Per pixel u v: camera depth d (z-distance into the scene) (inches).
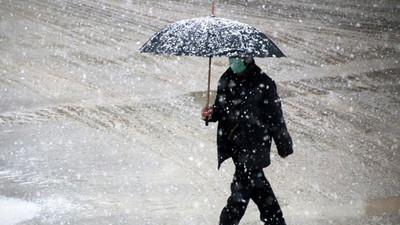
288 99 1146.0
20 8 1894.7
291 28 1734.7
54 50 1472.7
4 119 1011.9
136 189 746.8
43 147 887.7
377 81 1279.5
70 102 1114.7
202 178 786.8
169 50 543.8
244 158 559.8
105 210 682.8
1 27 1665.8
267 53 541.6
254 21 1804.9
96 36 1612.9
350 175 799.7
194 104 1114.7
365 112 1082.7
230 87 569.0
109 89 1200.2
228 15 1872.5
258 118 562.3
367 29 1748.3
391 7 2030.0
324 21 1828.2
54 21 1756.9
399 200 718.5
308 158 859.4
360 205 703.1
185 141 927.0
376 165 837.2
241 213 572.4
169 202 709.3
